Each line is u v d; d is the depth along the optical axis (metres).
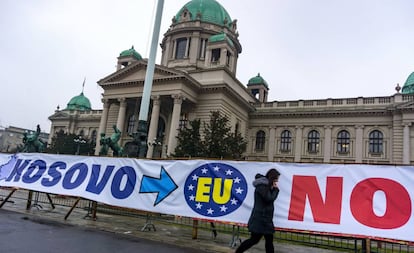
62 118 69.88
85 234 9.20
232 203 9.13
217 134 32.97
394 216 7.29
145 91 18.98
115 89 45.16
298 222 8.16
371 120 43.22
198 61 52.09
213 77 42.97
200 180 9.80
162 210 10.08
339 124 45.03
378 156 41.94
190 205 9.69
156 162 10.76
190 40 54.38
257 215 6.60
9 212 12.32
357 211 7.68
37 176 13.06
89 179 11.89
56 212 13.55
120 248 7.80
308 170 8.52
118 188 11.15
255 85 60.28
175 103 39.28
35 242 7.66
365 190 7.75
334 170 8.23
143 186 10.70
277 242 10.95
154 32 19.20
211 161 9.87
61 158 12.93
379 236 7.26
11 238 7.85
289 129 48.16
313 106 47.09
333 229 7.76
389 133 41.94
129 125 47.34
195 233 10.01
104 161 11.89
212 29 54.22
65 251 7.09
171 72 40.09
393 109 41.06
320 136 45.94
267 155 48.31
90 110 69.00
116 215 14.49
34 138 26.44
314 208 8.12
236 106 45.78
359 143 43.25
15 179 13.48
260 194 6.64
